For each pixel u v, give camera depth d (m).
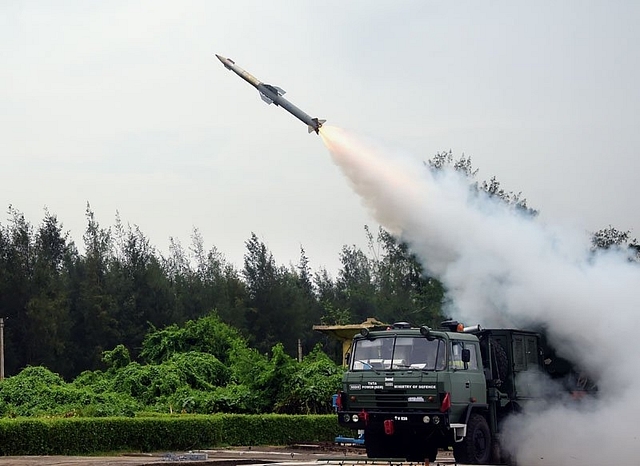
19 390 32.53
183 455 24.95
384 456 24.31
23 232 68.88
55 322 63.31
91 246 74.00
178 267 84.12
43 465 21.92
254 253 83.06
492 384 24.55
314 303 86.75
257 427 31.70
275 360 35.78
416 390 22.59
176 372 37.44
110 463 22.59
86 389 33.81
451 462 23.19
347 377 23.52
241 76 28.64
